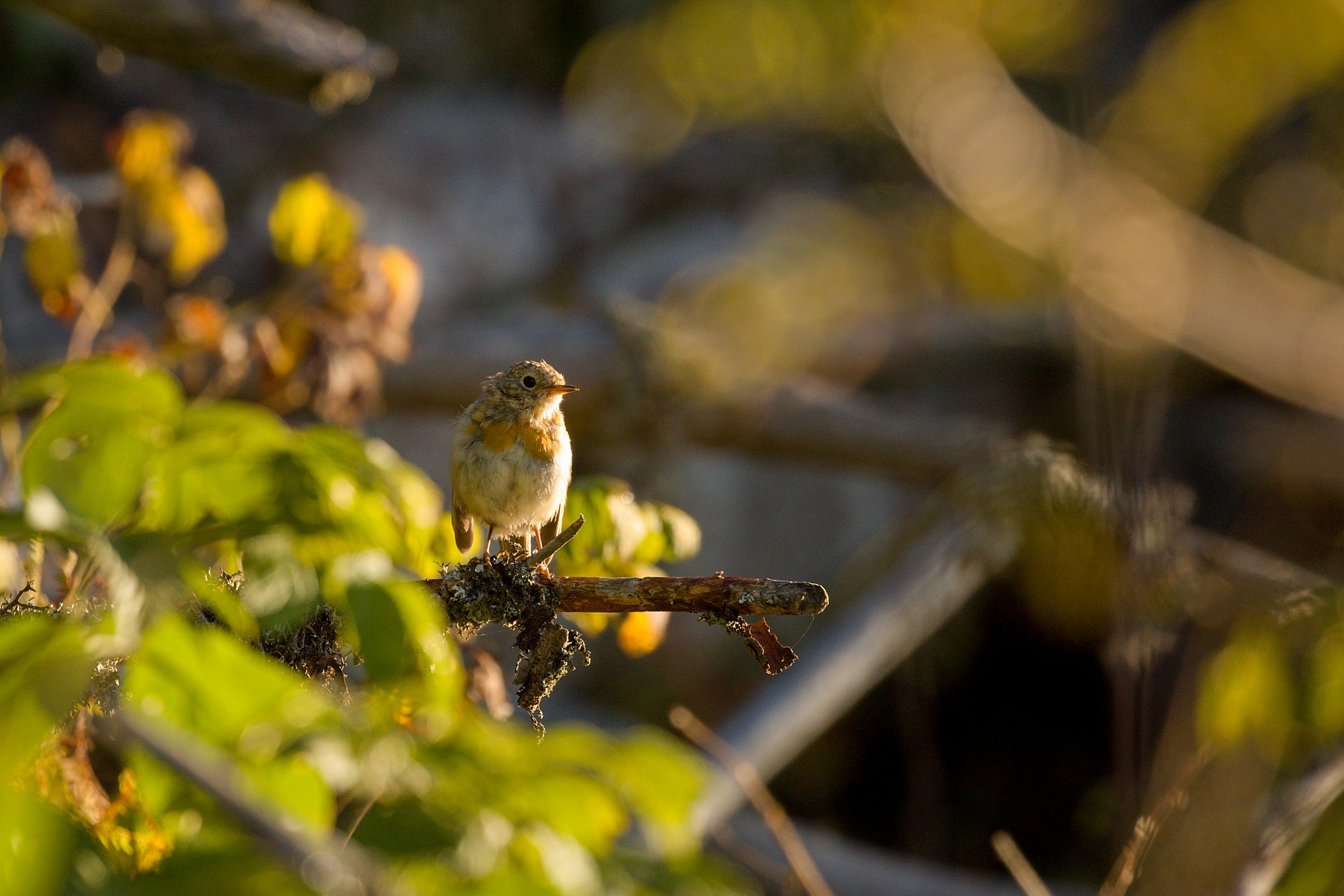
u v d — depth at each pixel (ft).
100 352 30.09
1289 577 26.18
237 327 31.91
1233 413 61.77
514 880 11.32
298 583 11.13
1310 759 23.77
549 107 76.54
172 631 10.31
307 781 11.30
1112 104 31.19
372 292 30.42
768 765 36.83
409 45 73.97
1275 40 29.91
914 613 38.34
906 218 40.16
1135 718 24.90
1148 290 27.12
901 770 64.85
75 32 63.10
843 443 48.60
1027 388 58.85
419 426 62.75
